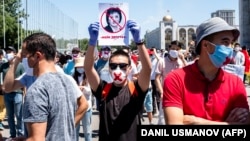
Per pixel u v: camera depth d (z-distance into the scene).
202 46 2.98
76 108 3.49
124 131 3.86
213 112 2.95
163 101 3.03
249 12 64.00
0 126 9.43
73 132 3.38
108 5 5.06
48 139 3.14
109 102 3.97
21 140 3.48
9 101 8.67
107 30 5.10
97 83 4.09
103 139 3.92
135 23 3.93
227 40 2.94
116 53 4.00
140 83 3.98
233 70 5.78
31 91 3.13
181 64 8.46
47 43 3.32
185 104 2.96
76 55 8.71
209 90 2.96
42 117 3.09
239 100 2.99
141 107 4.00
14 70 4.75
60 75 3.38
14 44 56.25
